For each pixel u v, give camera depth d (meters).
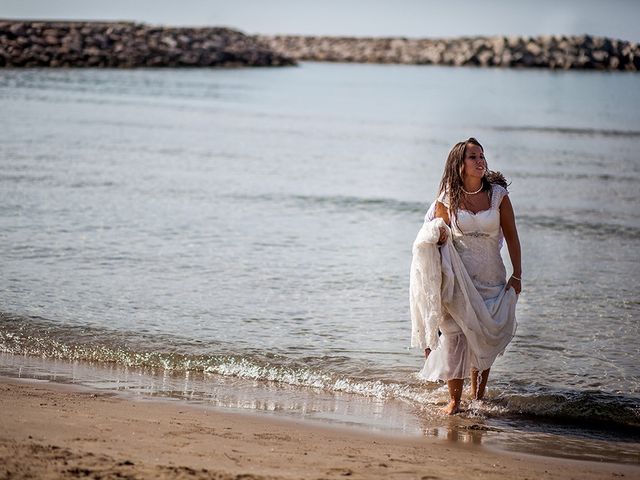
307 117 33.31
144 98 38.88
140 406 6.33
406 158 22.73
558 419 6.85
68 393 6.60
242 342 8.40
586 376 7.74
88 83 46.16
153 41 64.06
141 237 12.49
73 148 21.92
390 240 13.03
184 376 7.48
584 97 46.34
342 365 7.91
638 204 16.55
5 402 5.98
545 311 9.70
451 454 5.68
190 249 11.94
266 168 20.02
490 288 6.98
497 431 6.48
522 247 12.96
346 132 28.58
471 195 6.96
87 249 11.67
